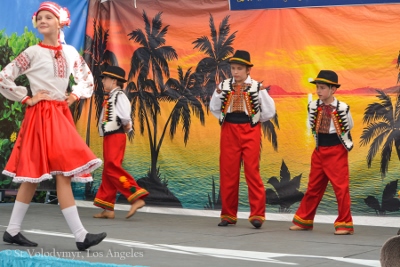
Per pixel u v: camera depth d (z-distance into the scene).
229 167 7.77
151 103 9.30
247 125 7.68
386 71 8.18
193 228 7.44
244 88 7.66
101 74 8.88
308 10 8.50
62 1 9.56
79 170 5.34
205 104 9.00
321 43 8.45
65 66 5.66
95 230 7.04
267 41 8.70
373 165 8.20
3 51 9.40
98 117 9.55
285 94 8.61
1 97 9.41
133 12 9.40
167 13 9.22
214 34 8.97
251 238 6.65
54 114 5.51
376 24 8.22
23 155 5.42
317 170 7.38
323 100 7.29
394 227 8.00
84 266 4.48
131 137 9.39
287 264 5.07
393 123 8.12
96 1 9.59
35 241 5.93
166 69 9.22
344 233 7.11
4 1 9.41
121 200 9.52
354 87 8.30
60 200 5.42
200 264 4.95
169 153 9.19
